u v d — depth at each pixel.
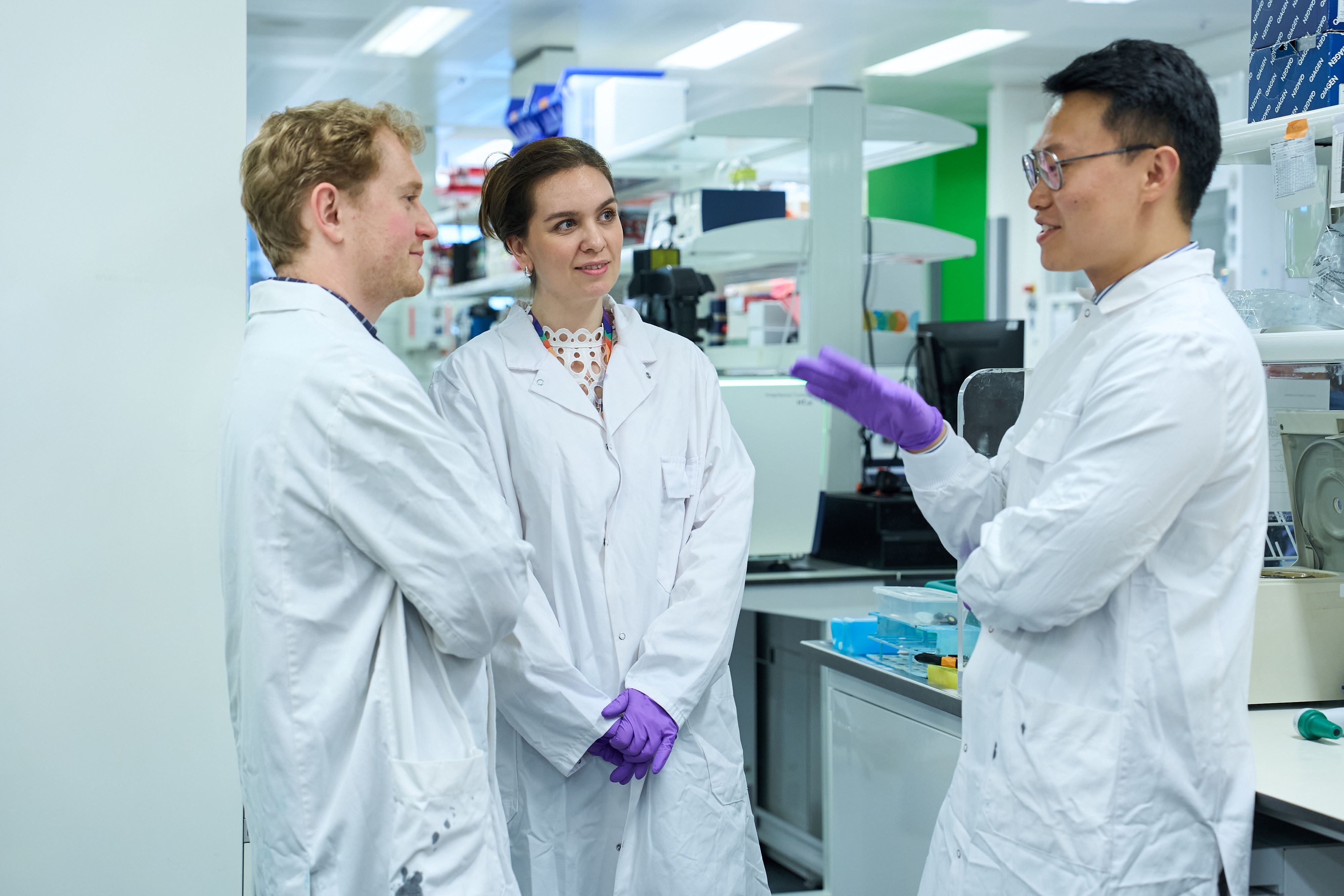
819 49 6.63
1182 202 1.29
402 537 1.26
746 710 3.31
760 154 3.88
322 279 1.37
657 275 3.30
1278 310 1.75
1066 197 1.30
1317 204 1.74
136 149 1.72
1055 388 1.42
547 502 1.75
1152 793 1.24
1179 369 1.20
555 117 5.20
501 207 1.80
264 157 1.35
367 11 5.66
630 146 3.99
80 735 1.74
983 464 1.63
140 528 1.75
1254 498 1.27
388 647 1.29
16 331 1.68
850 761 2.12
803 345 3.52
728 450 1.90
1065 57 6.87
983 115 8.46
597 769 1.75
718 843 1.74
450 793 1.27
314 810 1.25
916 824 1.90
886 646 2.05
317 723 1.25
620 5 5.64
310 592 1.27
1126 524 1.20
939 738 1.83
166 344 1.75
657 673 1.70
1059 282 7.37
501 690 1.69
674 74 7.22
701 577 1.77
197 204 1.75
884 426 1.66
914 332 3.73
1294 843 1.38
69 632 1.73
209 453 1.77
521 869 1.73
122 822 1.76
